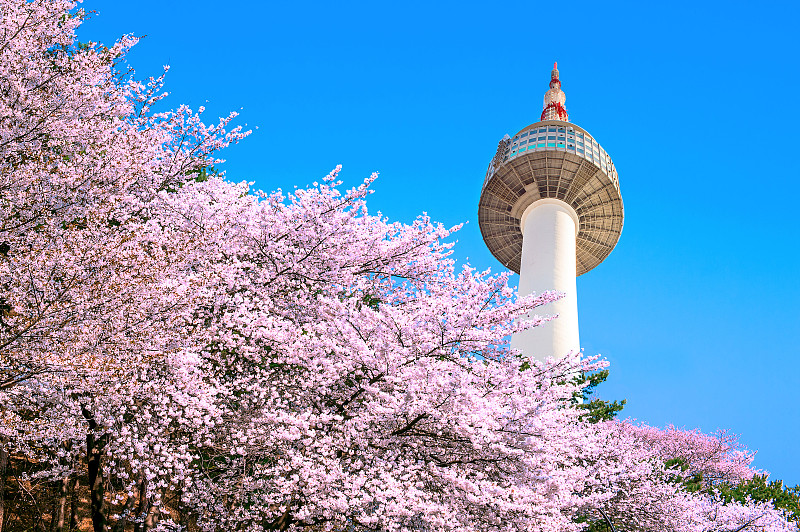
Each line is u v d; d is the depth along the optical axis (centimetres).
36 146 1009
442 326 1009
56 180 947
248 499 1062
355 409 1109
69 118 1044
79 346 822
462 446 1028
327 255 1218
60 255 838
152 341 901
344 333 1036
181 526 1005
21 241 923
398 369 1017
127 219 1097
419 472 1002
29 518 1380
